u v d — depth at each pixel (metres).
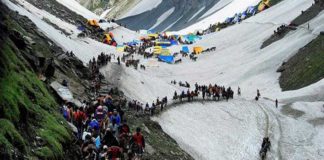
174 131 50.69
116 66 79.88
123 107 48.28
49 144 21.64
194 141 51.03
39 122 22.97
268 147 54.78
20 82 24.36
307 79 99.12
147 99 72.38
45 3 147.88
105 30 175.75
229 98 79.75
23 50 36.31
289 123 69.88
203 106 67.25
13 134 18.62
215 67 128.38
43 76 35.97
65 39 86.94
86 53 88.62
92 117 30.41
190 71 125.62
